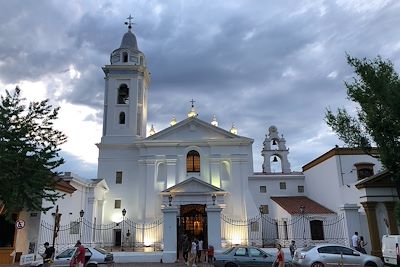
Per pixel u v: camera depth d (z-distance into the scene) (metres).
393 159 19.53
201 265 21.53
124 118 38.56
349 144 21.16
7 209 17.33
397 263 18.11
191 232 31.95
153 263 22.38
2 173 16.58
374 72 20.03
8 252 20.02
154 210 34.12
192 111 43.00
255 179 36.91
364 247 22.11
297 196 36.31
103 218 34.72
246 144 36.50
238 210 34.25
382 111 19.75
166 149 36.19
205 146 36.47
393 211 22.19
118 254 23.03
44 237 22.05
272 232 34.22
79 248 15.43
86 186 30.03
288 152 40.75
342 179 29.50
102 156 36.97
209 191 32.97
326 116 22.28
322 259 16.75
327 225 29.09
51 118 19.44
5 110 17.77
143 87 40.41
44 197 18.69
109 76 39.78
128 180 36.19
